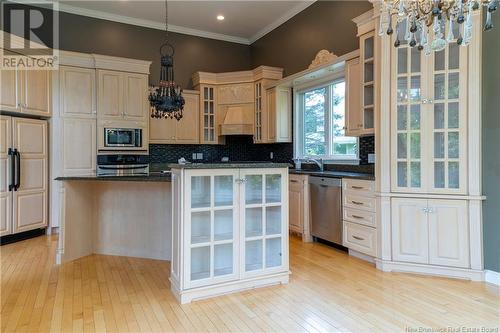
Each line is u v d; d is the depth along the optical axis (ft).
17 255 12.27
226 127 19.47
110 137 16.97
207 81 19.98
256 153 21.76
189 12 18.22
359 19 11.80
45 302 8.30
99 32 18.44
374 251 10.94
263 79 18.70
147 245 11.96
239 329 7.04
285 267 9.57
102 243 12.50
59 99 15.81
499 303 8.13
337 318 7.48
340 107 15.42
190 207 8.41
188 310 7.89
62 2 17.11
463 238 9.64
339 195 12.52
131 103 17.57
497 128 9.16
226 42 21.97
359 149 14.11
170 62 13.05
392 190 10.44
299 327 7.10
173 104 12.60
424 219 10.07
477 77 9.36
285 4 17.20
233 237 8.91
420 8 7.39
